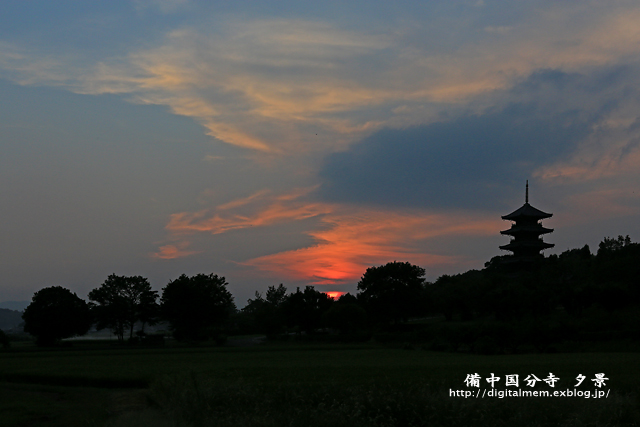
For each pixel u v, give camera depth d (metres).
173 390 26.22
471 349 87.62
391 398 23.36
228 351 90.19
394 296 129.75
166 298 119.19
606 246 151.00
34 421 27.72
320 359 68.38
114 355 79.81
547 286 111.69
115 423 23.98
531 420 21.38
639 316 94.38
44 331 108.88
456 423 21.41
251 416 22.19
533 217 153.25
